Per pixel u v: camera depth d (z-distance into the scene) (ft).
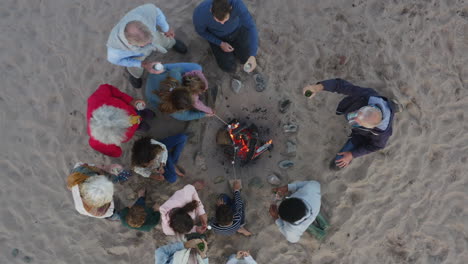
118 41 11.13
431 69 16.47
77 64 16.53
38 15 17.22
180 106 11.78
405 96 16.12
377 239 15.46
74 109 16.30
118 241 15.56
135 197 15.51
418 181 15.81
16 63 16.92
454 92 16.39
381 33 16.42
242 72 16.26
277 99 16.07
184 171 15.71
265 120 16.14
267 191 15.57
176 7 16.79
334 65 16.15
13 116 16.60
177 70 13.58
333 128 15.81
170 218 11.83
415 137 15.90
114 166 13.57
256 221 15.34
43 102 16.53
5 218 16.02
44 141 16.29
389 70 16.20
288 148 15.67
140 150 12.17
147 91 13.75
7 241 15.94
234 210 13.70
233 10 13.04
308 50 16.24
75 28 16.87
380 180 15.57
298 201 11.92
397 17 16.69
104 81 16.17
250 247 15.20
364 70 16.12
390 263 15.49
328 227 15.28
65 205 15.93
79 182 11.50
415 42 16.53
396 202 15.61
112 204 12.74
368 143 13.57
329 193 15.46
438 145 16.11
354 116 13.12
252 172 15.88
